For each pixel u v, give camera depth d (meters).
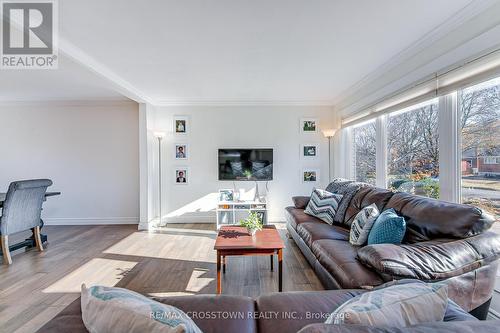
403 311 0.78
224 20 2.19
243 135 5.12
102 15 2.09
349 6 2.01
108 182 5.16
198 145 5.10
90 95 4.80
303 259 3.20
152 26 2.28
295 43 2.64
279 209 5.15
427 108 2.76
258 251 2.36
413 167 2.98
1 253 3.21
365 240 2.30
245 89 4.34
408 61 2.85
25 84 4.07
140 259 3.24
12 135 5.09
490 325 0.65
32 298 2.34
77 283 2.62
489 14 1.89
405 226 2.01
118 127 5.16
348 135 4.70
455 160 2.29
